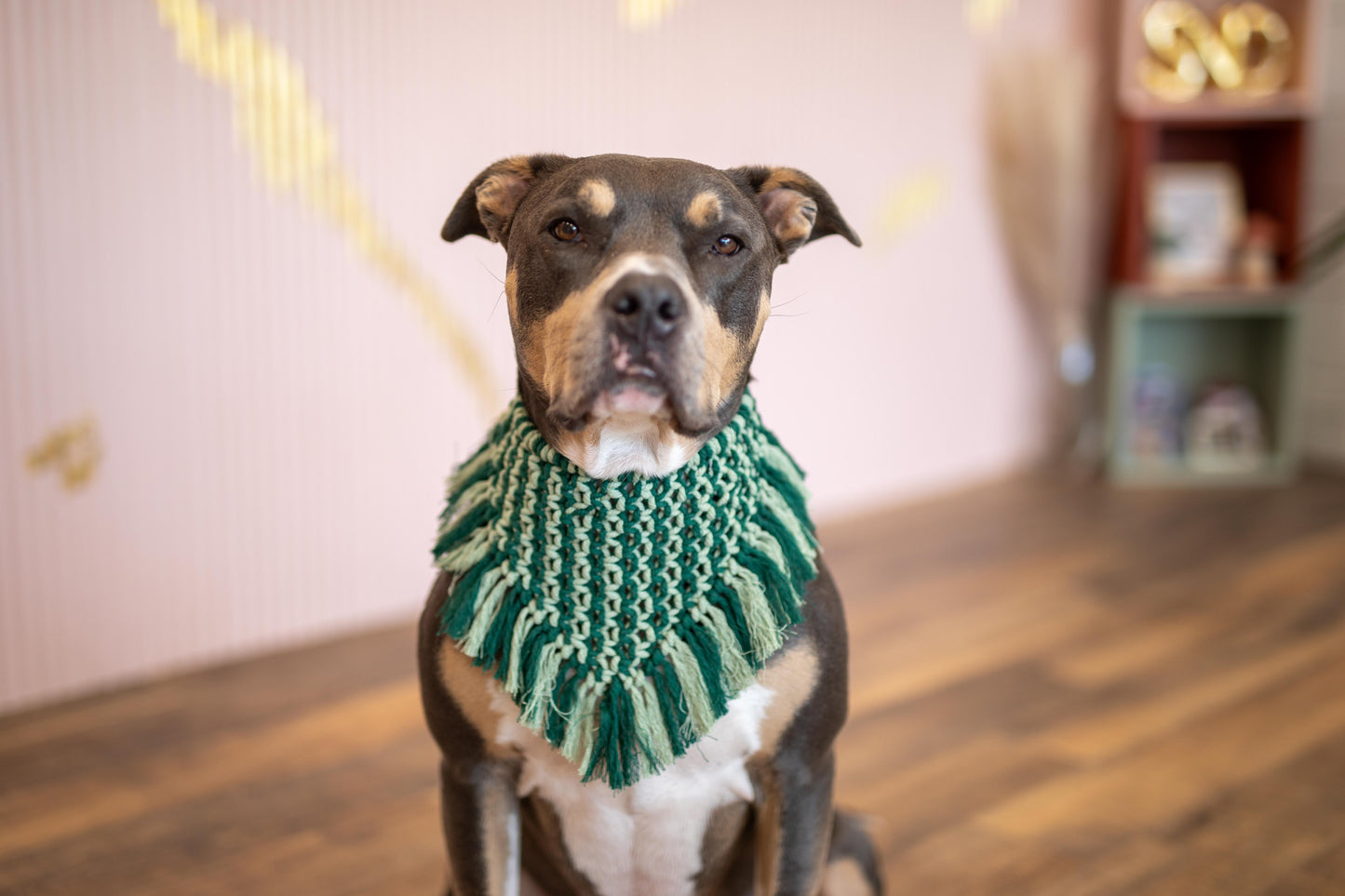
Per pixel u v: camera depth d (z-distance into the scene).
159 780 2.53
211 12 2.94
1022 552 4.05
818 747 1.54
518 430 1.50
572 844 1.58
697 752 1.47
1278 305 4.87
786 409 4.34
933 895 2.14
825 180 4.30
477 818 1.54
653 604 1.44
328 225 3.21
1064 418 5.38
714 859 1.61
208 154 2.99
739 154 4.04
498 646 1.44
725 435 1.49
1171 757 2.63
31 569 2.88
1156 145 5.07
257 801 2.45
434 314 3.46
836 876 1.80
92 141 2.83
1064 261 4.93
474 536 1.51
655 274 1.32
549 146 3.57
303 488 3.29
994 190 4.92
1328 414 5.36
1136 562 3.94
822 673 1.51
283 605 3.30
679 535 1.44
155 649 3.10
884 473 4.75
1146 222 4.95
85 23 2.78
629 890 1.62
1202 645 3.26
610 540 1.43
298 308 3.20
